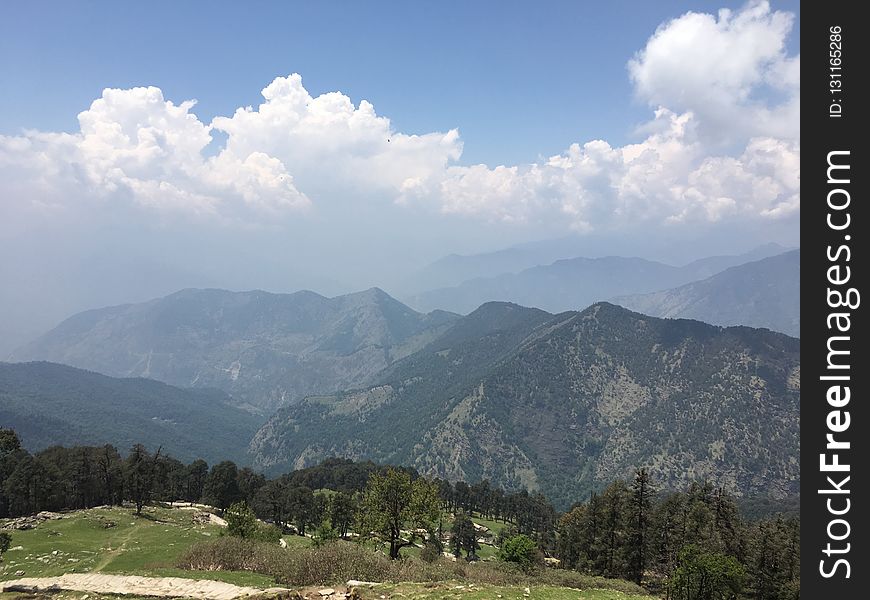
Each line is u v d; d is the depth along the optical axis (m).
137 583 34.38
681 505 106.44
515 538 80.81
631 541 81.38
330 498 133.00
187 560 43.00
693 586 63.28
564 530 118.12
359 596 27.36
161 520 92.50
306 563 37.69
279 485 163.25
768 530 83.44
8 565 56.56
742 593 74.31
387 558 40.97
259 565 40.88
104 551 62.44
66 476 118.38
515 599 28.66
